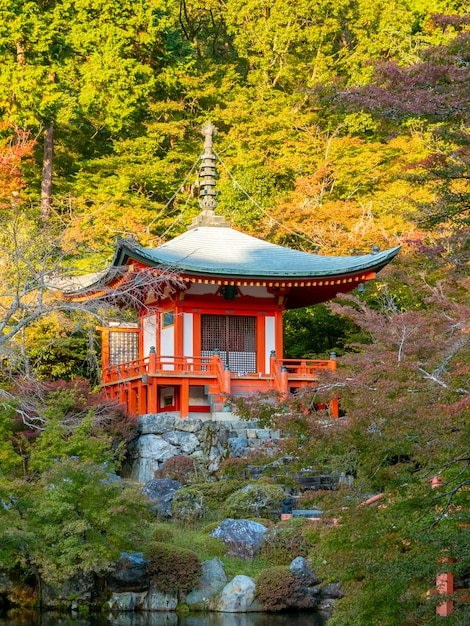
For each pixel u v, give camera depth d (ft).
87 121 168.76
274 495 75.20
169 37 163.53
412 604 38.04
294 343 134.82
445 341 44.29
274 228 135.23
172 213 156.76
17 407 78.95
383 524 38.52
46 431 71.56
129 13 153.69
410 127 145.48
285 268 98.99
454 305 52.13
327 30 168.14
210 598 65.98
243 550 70.49
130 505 64.49
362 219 127.54
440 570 36.76
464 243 63.21
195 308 100.78
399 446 37.52
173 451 87.25
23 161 137.49
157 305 105.29
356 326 126.11
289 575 65.62
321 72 169.58
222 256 102.22
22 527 62.23
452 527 38.47
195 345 100.17
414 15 169.99
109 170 155.33
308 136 154.40
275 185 154.40
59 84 150.82
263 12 172.35
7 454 67.97
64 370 109.50
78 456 73.10
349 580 40.47
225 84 169.17
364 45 167.22
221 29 201.98
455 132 52.80
